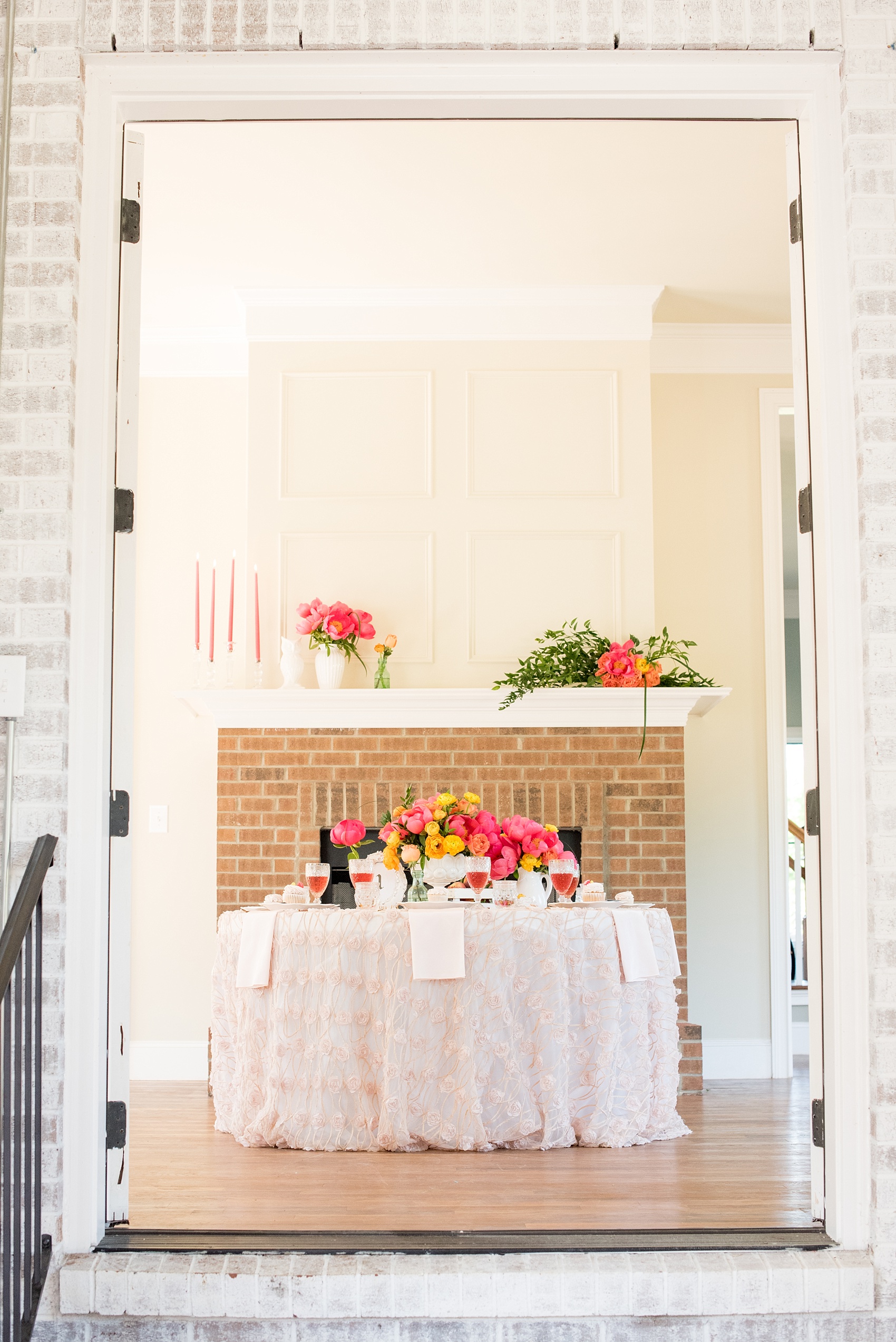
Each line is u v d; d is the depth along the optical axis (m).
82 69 2.67
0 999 2.15
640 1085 3.75
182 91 2.69
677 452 5.54
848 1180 2.48
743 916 5.33
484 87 2.69
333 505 5.23
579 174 4.16
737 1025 5.28
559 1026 3.63
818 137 2.70
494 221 4.53
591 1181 3.17
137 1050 5.23
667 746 4.98
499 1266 2.37
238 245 4.72
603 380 5.27
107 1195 2.55
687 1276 2.35
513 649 5.18
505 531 5.21
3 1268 2.12
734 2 2.68
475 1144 3.53
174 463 5.55
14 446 2.57
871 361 2.62
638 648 5.03
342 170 4.13
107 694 2.61
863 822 2.56
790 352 5.59
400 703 4.96
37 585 2.55
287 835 4.98
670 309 5.38
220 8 2.67
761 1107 4.46
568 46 2.67
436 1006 3.55
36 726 2.52
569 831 5.07
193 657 5.44
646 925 3.84
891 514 2.58
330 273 5.00
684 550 5.50
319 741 5.02
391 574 5.21
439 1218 2.78
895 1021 2.48
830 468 2.64
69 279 2.60
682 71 2.70
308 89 2.69
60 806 2.50
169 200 4.34
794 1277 2.37
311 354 5.28
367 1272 2.35
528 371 5.27
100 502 2.61
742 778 5.41
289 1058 3.63
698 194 4.32
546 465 5.25
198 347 5.60
